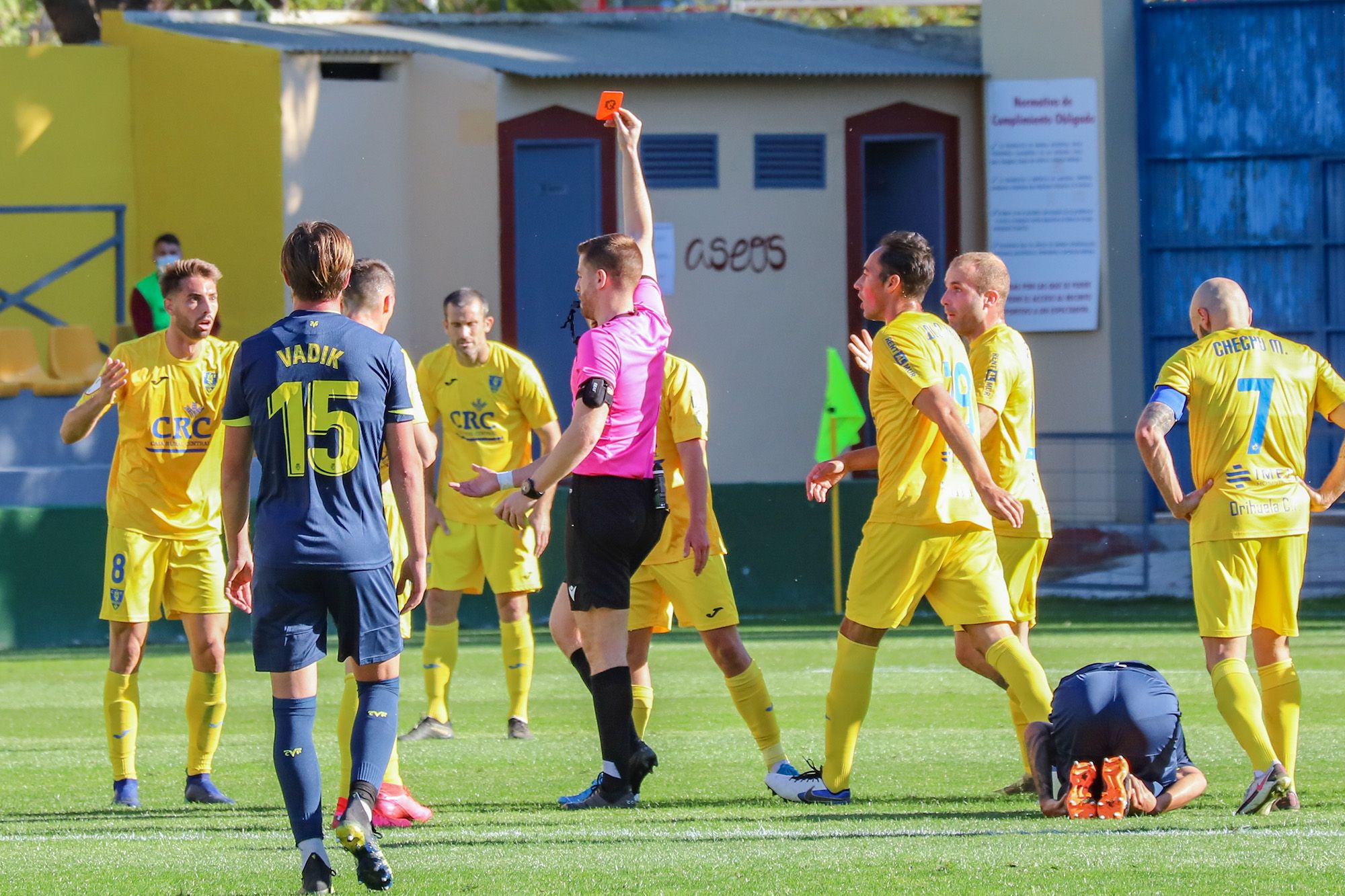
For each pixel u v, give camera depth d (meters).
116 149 71.06
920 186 71.06
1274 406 23.33
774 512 59.75
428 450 24.66
